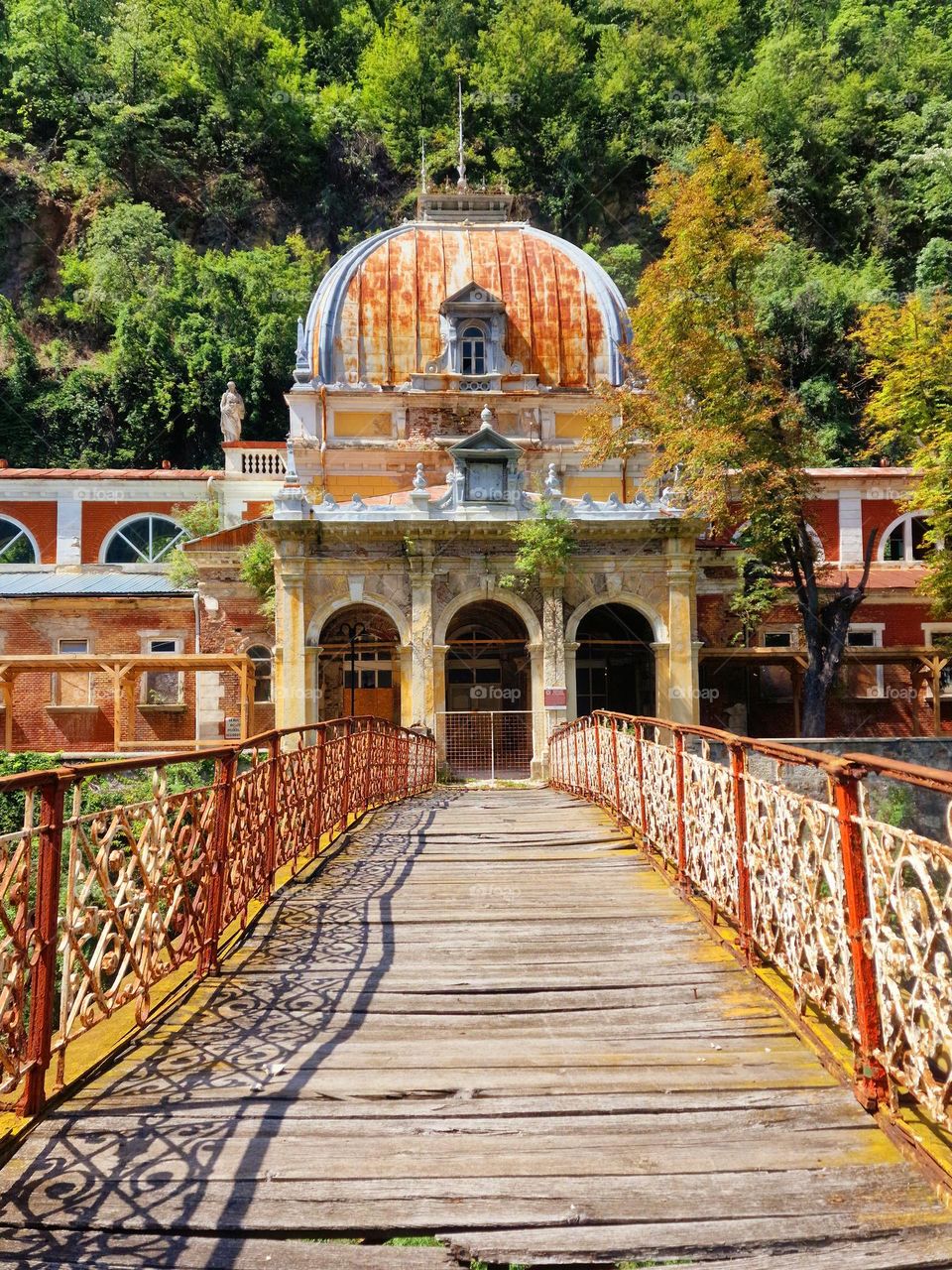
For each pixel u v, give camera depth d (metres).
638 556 23.72
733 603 28.34
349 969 6.66
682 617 23.58
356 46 70.50
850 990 4.66
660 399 24.50
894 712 29.06
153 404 48.19
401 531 23.06
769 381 23.02
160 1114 4.44
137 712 27.53
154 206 59.62
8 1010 4.08
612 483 28.83
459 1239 3.52
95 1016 4.94
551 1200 3.75
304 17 70.81
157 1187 3.83
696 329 23.19
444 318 29.05
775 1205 3.70
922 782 3.76
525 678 27.14
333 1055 5.17
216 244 60.09
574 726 17.58
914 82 57.84
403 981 6.41
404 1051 5.25
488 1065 5.05
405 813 14.70
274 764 8.68
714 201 23.02
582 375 29.58
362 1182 3.88
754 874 6.35
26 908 4.21
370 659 27.17
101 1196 3.77
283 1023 5.66
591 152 60.12
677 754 8.71
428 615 23.11
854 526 31.83
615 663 27.50
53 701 27.56
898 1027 4.24
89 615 28.09
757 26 67.12
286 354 49.38
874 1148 4.12
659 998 6.09
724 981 6.38
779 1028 5.55
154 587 29.81
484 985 6.32
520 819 13.88
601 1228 3.58
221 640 27.66
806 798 5.29
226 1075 4.89
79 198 58.00
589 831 12.45
